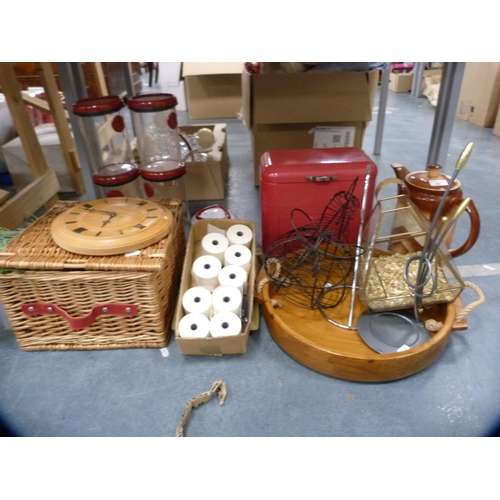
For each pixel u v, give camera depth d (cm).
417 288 85
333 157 115
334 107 158
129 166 140
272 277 103
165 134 151
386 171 201
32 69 231
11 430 81
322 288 101
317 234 106
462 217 152
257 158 175
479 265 125
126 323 95
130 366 95
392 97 382
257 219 156
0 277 86
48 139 183
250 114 165
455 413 82
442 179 102
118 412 84
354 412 83
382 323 95
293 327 97
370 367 83
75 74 149
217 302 94
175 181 151
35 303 91
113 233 90
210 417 83
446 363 93
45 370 94
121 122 136
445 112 151
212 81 303
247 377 91
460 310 98
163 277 94
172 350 98
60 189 185
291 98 157
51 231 94
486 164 203
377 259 104
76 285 88
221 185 170
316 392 87
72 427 81
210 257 103
